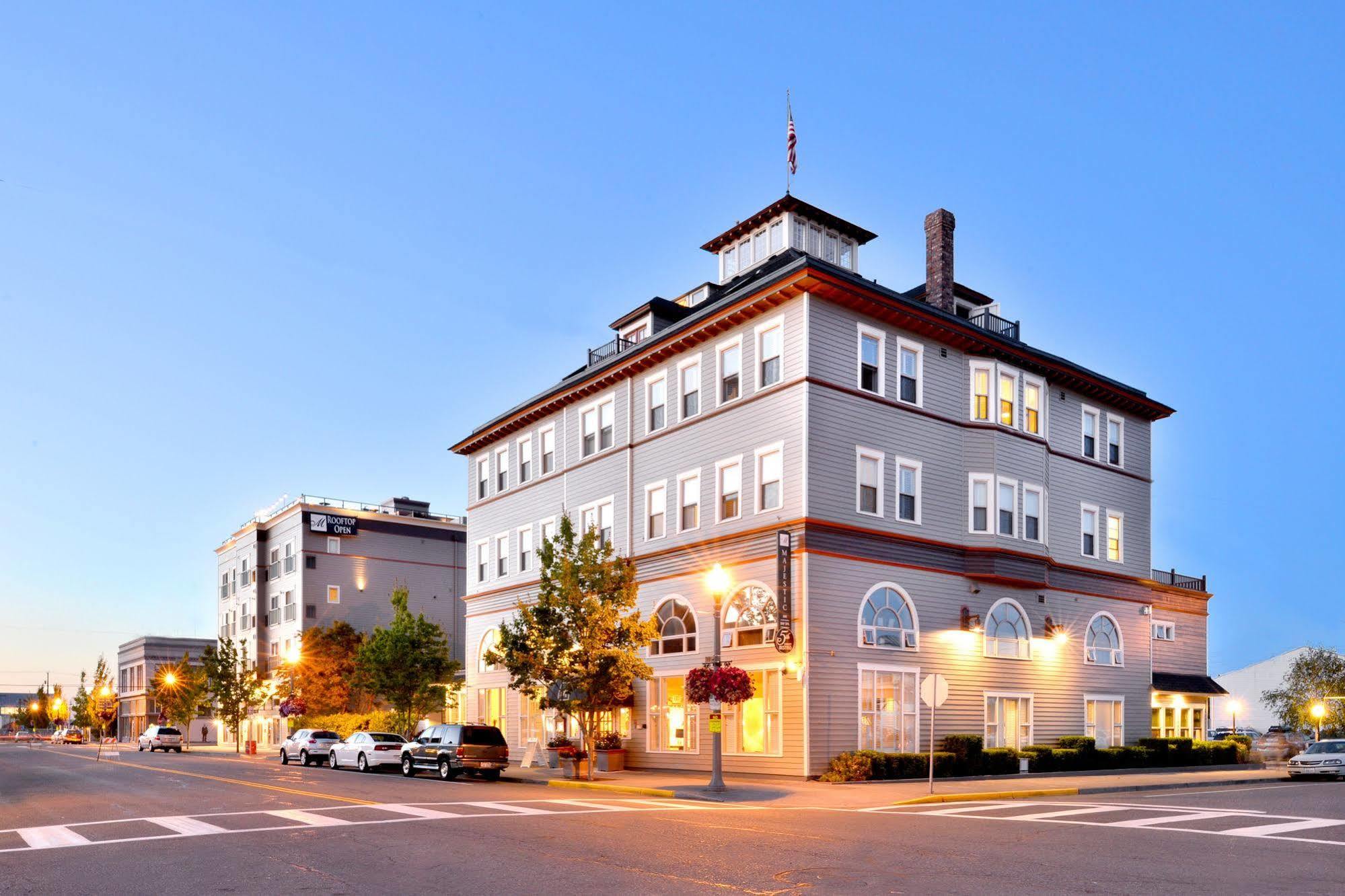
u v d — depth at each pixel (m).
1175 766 40.00
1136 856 14.33
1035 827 17.91
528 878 12.79
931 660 34.31
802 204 43.84
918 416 35.44
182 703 78.50
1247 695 80.44
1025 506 37.50
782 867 13.41
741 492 34.41
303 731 44.88
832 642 31.61
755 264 45.78
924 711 33.75
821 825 18.27
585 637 30.45
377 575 72.62
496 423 48.69
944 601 35.09
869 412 33.94
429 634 48.41
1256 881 12.36
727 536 34.44
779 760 31.38
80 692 127.19
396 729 49.03
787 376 33.22
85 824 19.20
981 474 36.47
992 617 36.69
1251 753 45.03
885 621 33.25
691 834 16.77
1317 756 32.25
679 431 37.62
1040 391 39.28
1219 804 22.86
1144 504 44.66
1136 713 42.19
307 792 26.16
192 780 32.16
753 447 34.16
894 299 34.25
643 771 35.75
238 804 22.69
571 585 30.88
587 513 42.34
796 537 31.81
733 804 23.66
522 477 47.72
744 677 26.89
